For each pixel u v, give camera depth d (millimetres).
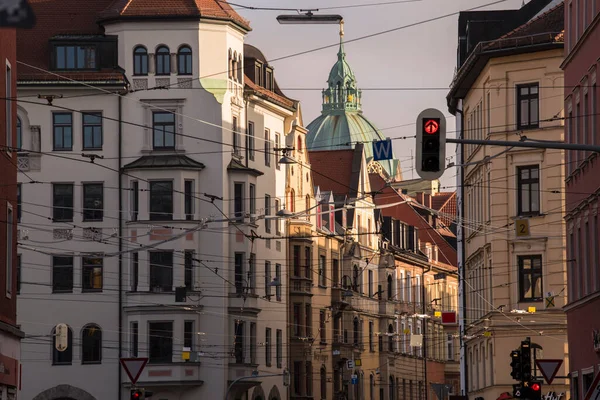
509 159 113188
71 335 136625
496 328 112375
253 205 142500
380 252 191375
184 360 132750
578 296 88812
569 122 91938
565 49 93875
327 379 168250
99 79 135875
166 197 135875
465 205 132250
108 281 136375
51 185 137000
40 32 139500
